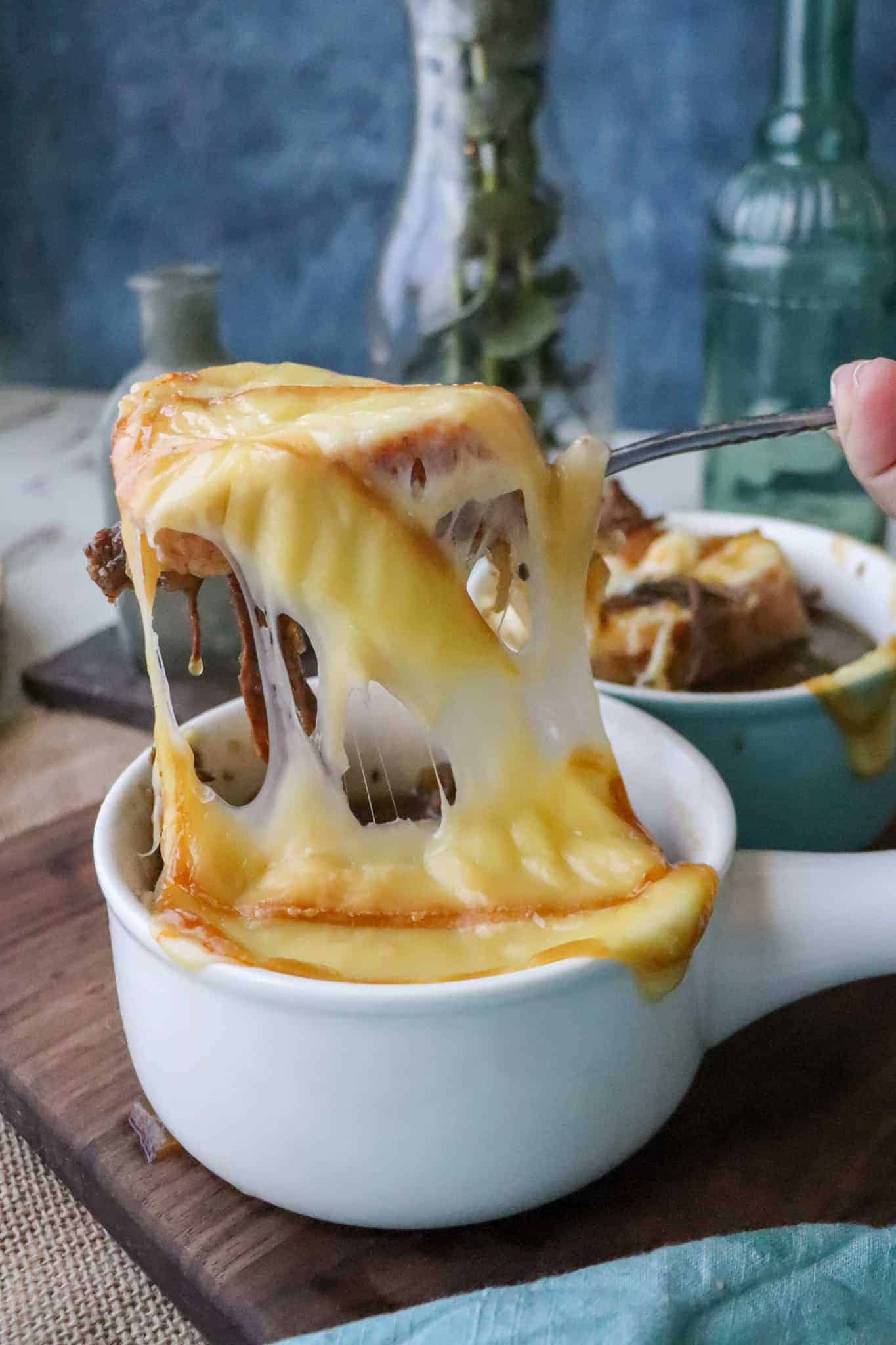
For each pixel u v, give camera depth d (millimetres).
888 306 616
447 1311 312
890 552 642
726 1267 320
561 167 570
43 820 478
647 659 430
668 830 379
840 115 605
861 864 355
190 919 328
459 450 335
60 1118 363
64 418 846
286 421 341
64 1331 338
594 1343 300
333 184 812
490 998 308
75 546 665
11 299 904
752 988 353
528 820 348
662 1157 356
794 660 451
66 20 822
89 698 534
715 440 367
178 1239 338
